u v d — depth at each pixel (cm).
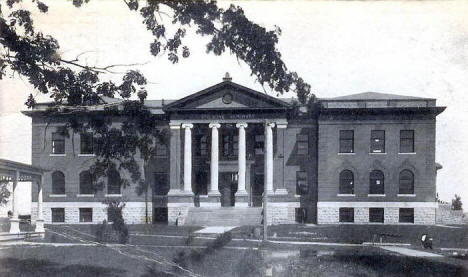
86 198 3953
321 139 4416
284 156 4491
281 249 2514
